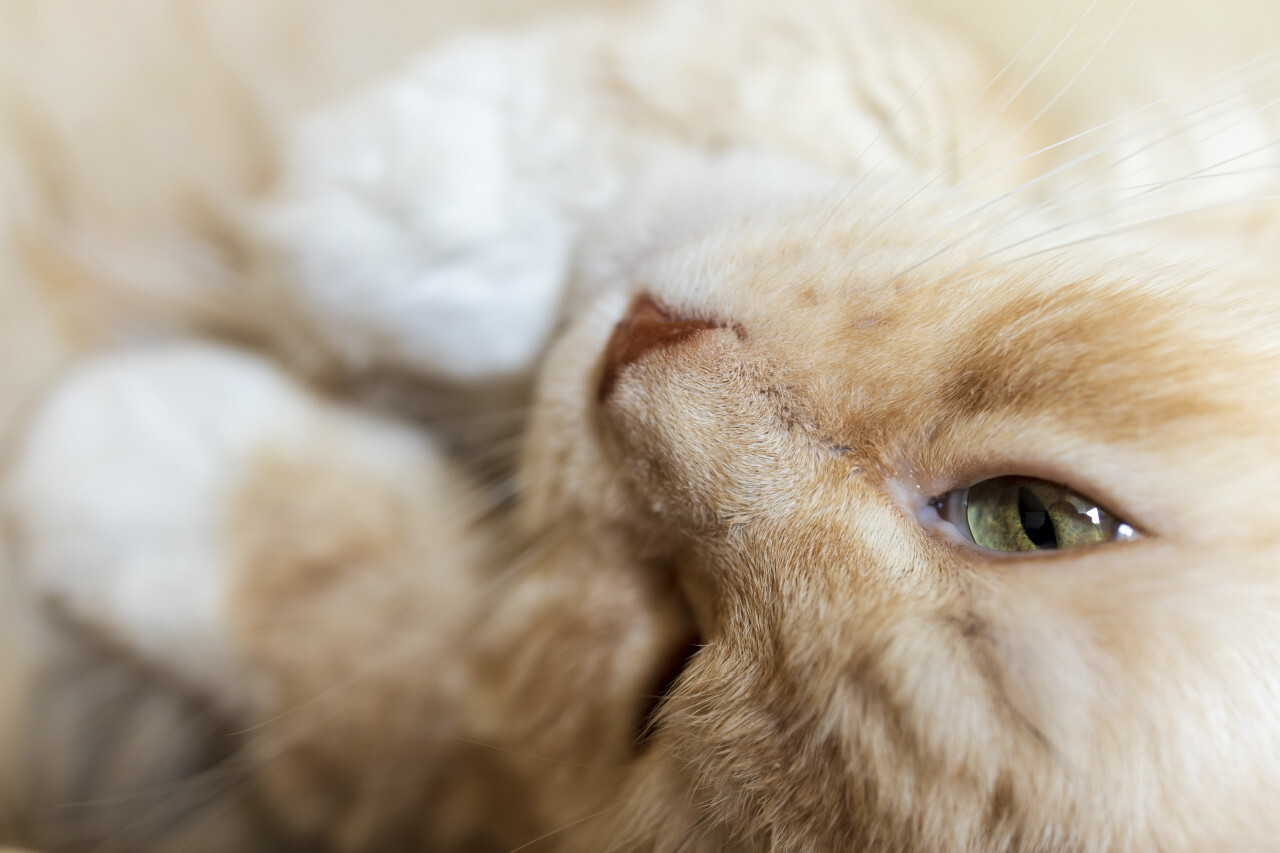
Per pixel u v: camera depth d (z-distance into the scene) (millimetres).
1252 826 188
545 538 257
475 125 292
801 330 215
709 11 305
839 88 302
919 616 200
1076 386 197
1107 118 309
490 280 294
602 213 290
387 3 341
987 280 210
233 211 323
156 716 305
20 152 321
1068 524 198
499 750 273
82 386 298
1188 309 205
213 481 294
